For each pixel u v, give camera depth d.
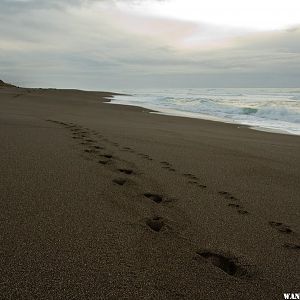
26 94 24.81
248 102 22.17
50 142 5.95
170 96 34.59
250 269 2.39
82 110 15.38
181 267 2.29
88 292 1.91
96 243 2.49
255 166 5.49
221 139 8.29
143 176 4.43
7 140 5.84
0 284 1.90
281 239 2.89
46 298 1.82
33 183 3.70
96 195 3.51
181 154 6.05
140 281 2.07
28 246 2.36
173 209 3.40
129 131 8.59
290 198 3.99
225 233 2.92
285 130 11.14
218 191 4.09
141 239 2.63
